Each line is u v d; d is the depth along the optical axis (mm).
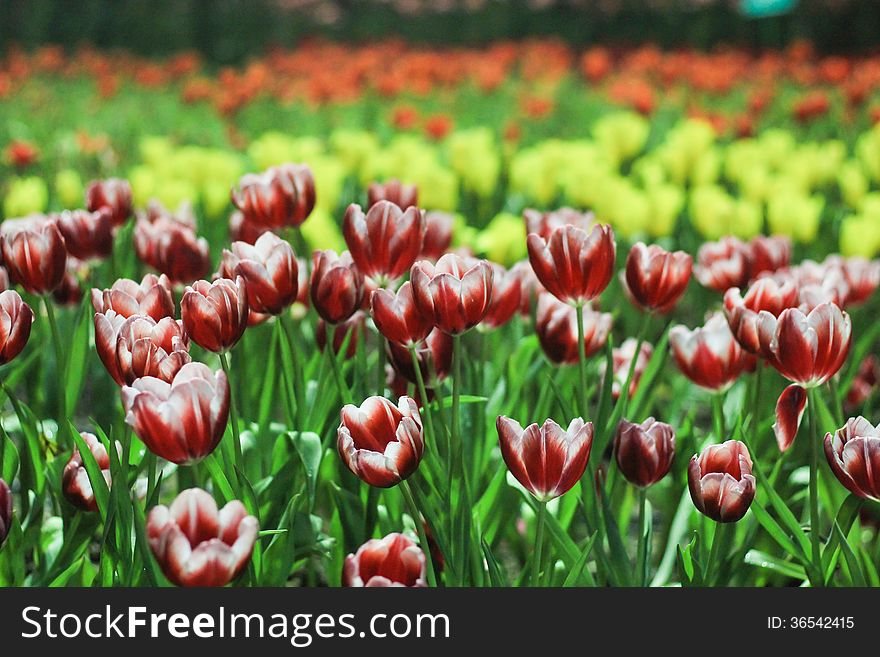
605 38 20469
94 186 3945
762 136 9797
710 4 19797
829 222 6484
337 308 2867
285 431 3109
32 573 3035
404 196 3705
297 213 3398
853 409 4234
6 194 6855
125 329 2484
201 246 3490
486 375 3918
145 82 14352
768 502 3096
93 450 2887
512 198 7332
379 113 11438
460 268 2643
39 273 2998
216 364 3889
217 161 5957
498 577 2723
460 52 18109
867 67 13477
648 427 2701
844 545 2701
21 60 16812
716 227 5684
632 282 3012
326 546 2986
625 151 7758
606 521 2908
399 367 2865
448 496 2754
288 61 15250
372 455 2400
